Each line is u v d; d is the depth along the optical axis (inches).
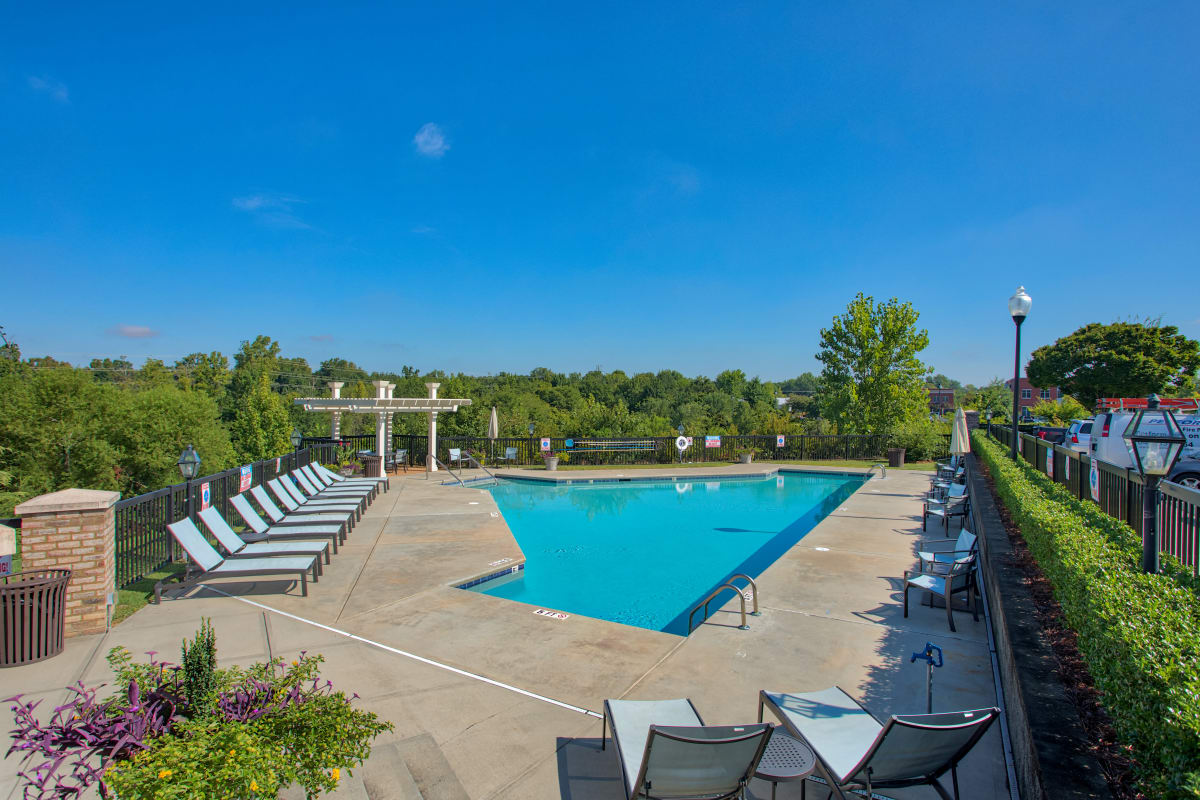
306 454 692.7
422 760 154.9
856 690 194.5
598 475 800.3
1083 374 1718.8
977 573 294.5
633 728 144.2
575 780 147.1
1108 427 552.7
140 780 91.8
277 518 405.7
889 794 140.7
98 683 191.0
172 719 108.9
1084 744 118.1
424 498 598.5
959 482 637.9
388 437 867.4
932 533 442.0
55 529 228.4
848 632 246.4
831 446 1029.2
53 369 677.3
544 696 190.4
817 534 437.7
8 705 176.1
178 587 301.7
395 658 219.1
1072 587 162.2
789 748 145.9
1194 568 201.9
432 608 275.1
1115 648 114.6
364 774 145.4
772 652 225.6
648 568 410.9
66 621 230.5
